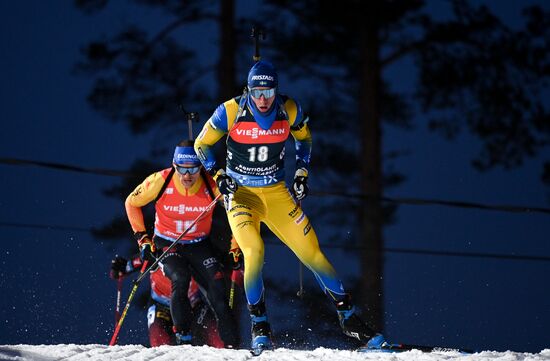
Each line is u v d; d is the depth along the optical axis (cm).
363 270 5744
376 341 2180
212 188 2744
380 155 5991
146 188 2748
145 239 2756
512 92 6562
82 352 2094
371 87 6081
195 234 2803
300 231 2202
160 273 2966
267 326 2170
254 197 2200
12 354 1969
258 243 2172
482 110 6631
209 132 2162
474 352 2120
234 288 2947
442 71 6544
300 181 2192
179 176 2689
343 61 6384
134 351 2130
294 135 2228
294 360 1978
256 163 2153
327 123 6544
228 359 2028
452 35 6462
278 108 2125
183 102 6831
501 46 6506
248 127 2125
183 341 2712
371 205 5866
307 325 5081
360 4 6194
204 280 2808
